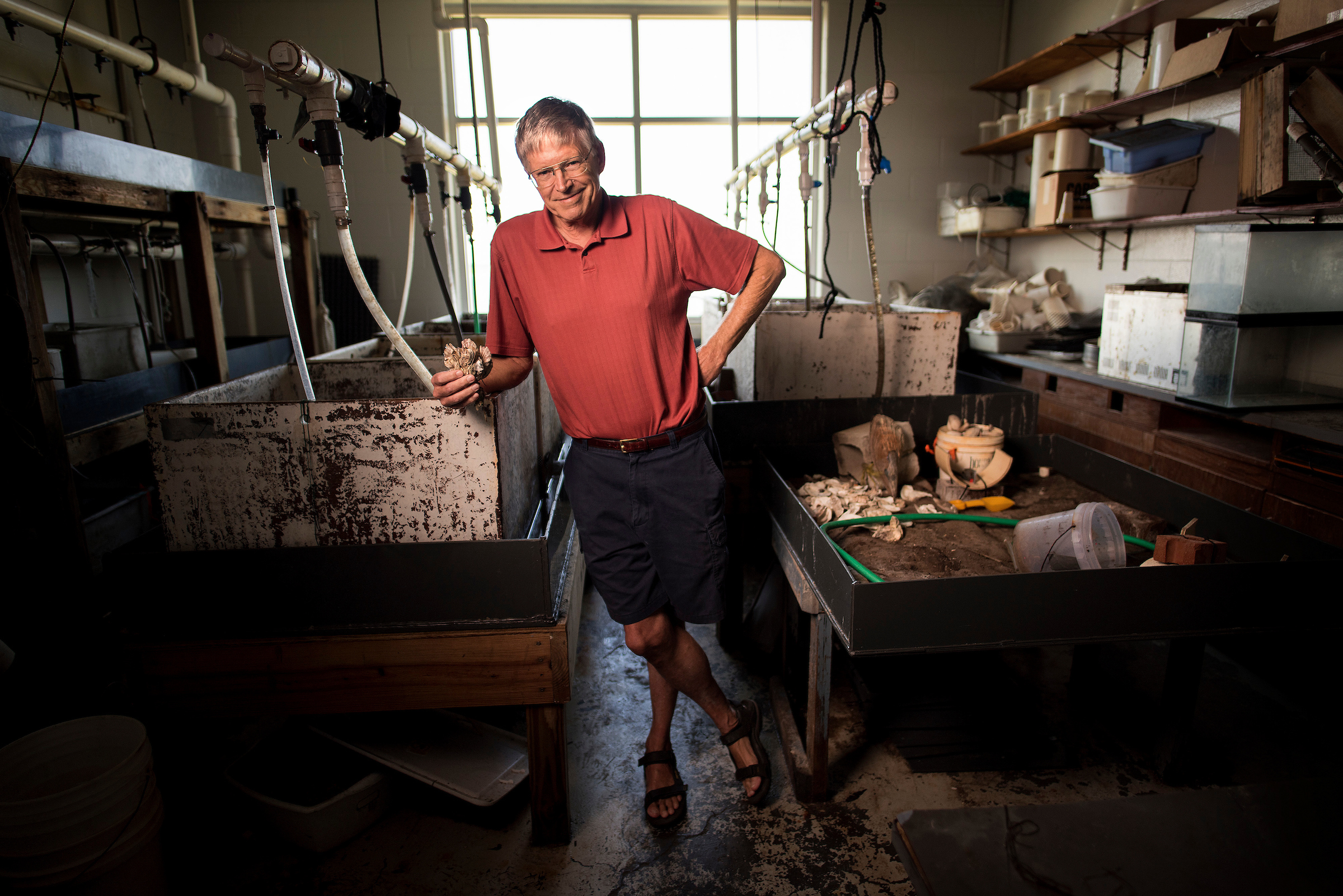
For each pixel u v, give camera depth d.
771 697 1.88
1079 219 3.61
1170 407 2.64
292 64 1.07
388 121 1.41
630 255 1.24
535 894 1.37
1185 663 1.54
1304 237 2.16
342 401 1.31
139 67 2.84
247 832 1.52
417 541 1.39
